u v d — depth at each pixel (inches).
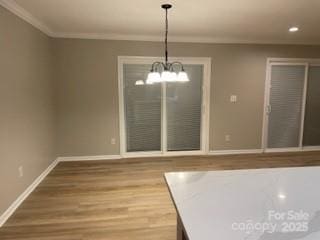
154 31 168.4
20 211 111.7
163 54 188.2
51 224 101.0
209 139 203.9
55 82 179.0
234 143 207.3
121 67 185.5
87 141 188.5
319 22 144.3
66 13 127.7
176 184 56.6
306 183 56.7
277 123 210.7
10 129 110.8
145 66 189.2
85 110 185.5
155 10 122.9
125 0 108.3
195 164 178.7
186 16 132.7
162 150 199.6
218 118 202.5
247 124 206.4
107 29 163.5
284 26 153.9
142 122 195.2
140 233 94.8
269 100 206.4
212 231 37.0
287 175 62.4
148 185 141.1
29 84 133.5
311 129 217.0
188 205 45.9
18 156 118.7
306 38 190.1
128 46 183.9
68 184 142.6
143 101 193.0
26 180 127.6
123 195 128.2
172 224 101.3
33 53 139.9
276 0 108.5
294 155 202.1
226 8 119.3
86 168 170.1
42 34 155.9
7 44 108.7
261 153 208.5
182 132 201.2
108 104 187.6
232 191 52.4
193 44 190.9
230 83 199.6
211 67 195.6
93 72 182.7
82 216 107.3
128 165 176.6
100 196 127.0
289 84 207.2
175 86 195.3
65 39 175.8
